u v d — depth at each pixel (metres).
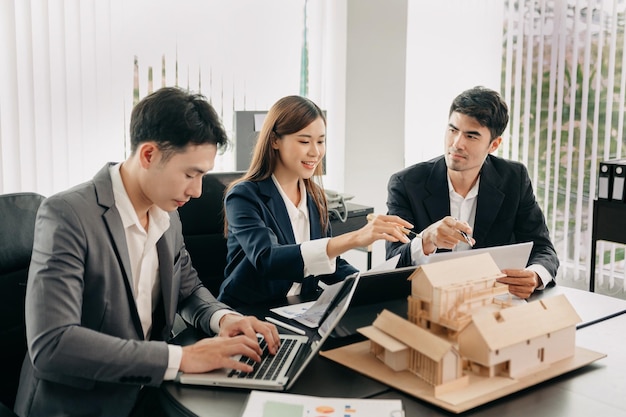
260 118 3.23
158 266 1.62
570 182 4.12
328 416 1.14
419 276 1.39
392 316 1.39
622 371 1.39
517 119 4.33
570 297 1.95
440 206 2.34
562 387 1.30
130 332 1.48
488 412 1.19
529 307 1.38
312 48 3.94
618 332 1.65
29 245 1.65
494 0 4.33
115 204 1.49
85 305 1.43
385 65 4.15
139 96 3.31
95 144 3.19
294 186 2.13
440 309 1.35
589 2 3.91
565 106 4.11
